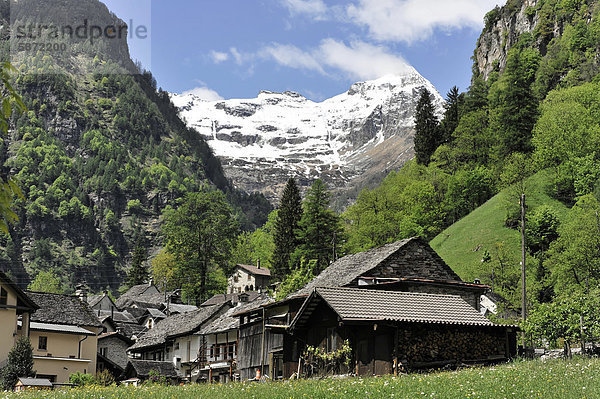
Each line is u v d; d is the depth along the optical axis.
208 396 25.42
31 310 58.69
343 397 22.75
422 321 33.22
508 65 161.75
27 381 47.75
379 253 51.28
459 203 144.88
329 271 53.31
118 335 85.00
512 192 124.81
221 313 75.88
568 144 131.62
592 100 148.75
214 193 134.62
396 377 28.42
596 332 37.09
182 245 129.75
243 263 165.12
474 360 34.59
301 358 37.34
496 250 105.06
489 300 86.56
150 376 69.19
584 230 84.94
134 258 176.12
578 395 20.66
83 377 59.12
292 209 126.56
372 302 34.84
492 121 163.62
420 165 165.88
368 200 145.38
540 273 89.88
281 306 51.16
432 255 50.41
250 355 56.53
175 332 76.69
